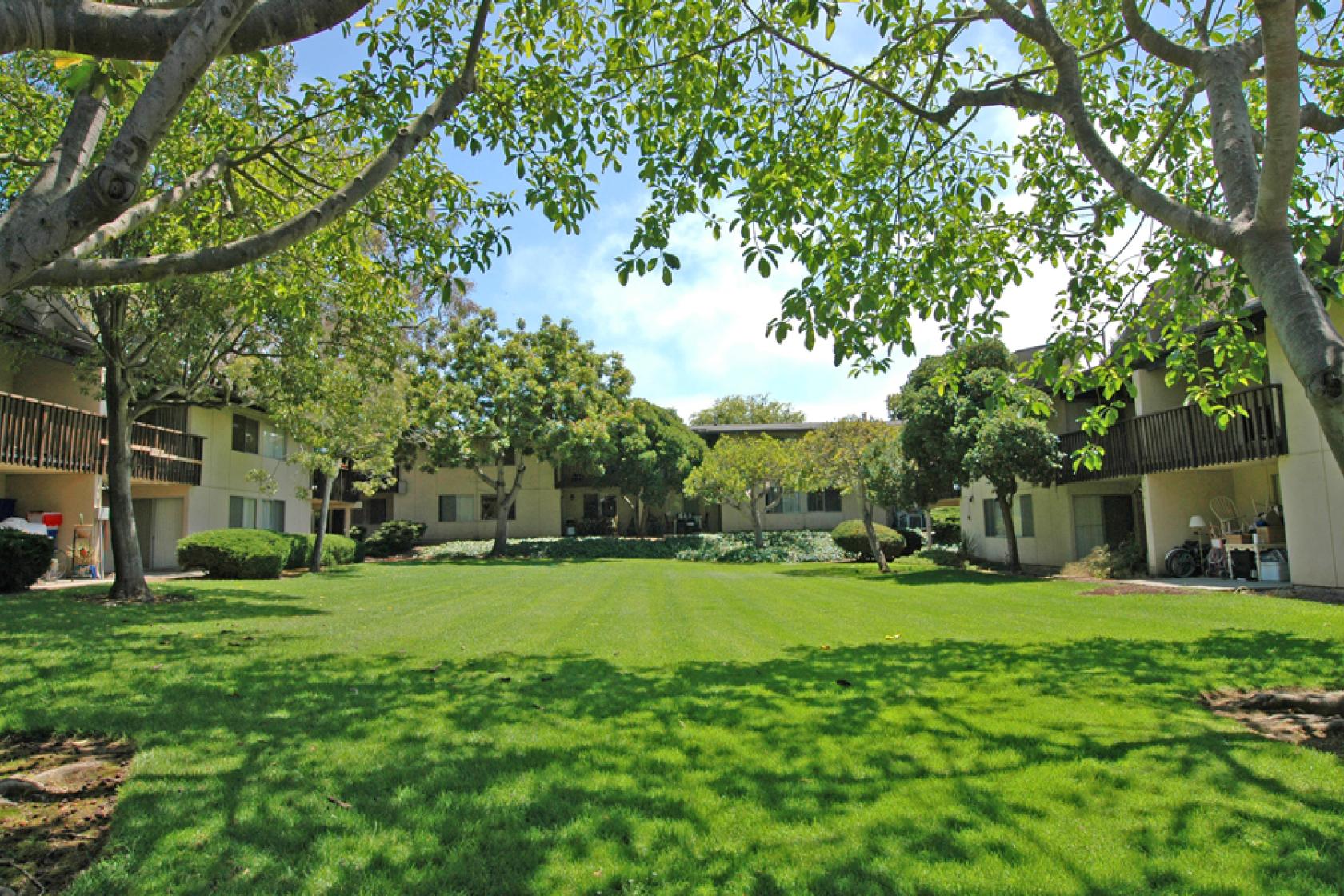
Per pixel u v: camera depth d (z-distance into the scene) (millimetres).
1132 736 4402
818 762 4027
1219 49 5109
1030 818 3281
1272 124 3717
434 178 7727
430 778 3785
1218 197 7746
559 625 9734
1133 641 7703
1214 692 5516
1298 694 5059
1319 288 6750
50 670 6309
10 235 2621
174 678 6062
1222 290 7648
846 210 7102
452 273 7973
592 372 32500
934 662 6809
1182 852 2947
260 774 3832
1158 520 16047
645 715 4992
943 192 7754
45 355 15719
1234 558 14500
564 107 7008
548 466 38281
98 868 2840
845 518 37031
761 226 6363
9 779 3621
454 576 19969
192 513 22125
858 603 12195
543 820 3314
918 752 4172
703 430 40219
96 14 2723
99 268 3484
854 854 2973
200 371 13844
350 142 7406
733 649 7754
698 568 24453
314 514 31234
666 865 2904
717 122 6461
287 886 2736
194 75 2787
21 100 8922
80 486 17719
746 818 3320
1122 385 7965
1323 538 12086
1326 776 3693
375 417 21797
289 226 4000
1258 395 13195
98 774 3908
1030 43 7727
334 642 8141
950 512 34750
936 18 6352
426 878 2797
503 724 4781
